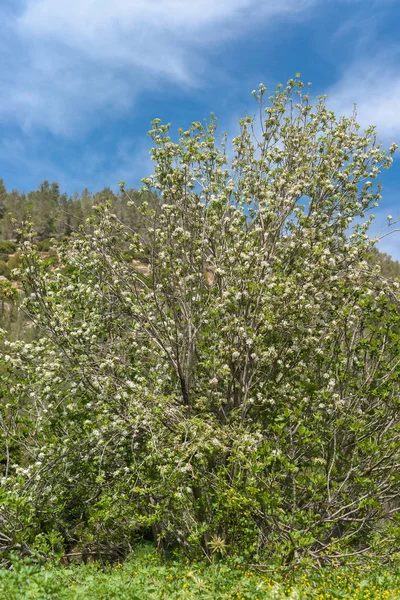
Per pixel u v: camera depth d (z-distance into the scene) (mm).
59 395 11227
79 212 77500
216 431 8922
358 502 8852
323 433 9883
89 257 12336
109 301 11742
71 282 12320
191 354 10977
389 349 10539
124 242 11984
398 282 11023
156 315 12039
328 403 10219
